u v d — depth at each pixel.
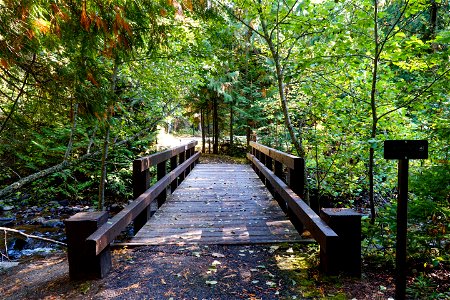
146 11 3.16
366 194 7.89
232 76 11.98
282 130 10.03
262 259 3.34
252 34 8.46
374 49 4.42
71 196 9.09
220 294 2.62
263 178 7.90
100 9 2.82
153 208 7.28
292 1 4.90
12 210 8.34
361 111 5.17
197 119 16.52
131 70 5.75
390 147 2.35
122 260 3.32
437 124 3.90
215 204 5.80
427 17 6.30
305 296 2.57
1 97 3.92
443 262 3.19
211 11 3.81
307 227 3.33
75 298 2.58
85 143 7.57
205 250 3.60
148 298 2.56
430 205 3.12
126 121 7.09
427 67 4.23
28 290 2.79
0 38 2.48
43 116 3.74
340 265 2.89
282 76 5.76
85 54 3.08
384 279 2.89
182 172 8.12
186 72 6.32
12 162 7.93
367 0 4.14
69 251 2.88
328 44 5.06
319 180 6.46
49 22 2.68
